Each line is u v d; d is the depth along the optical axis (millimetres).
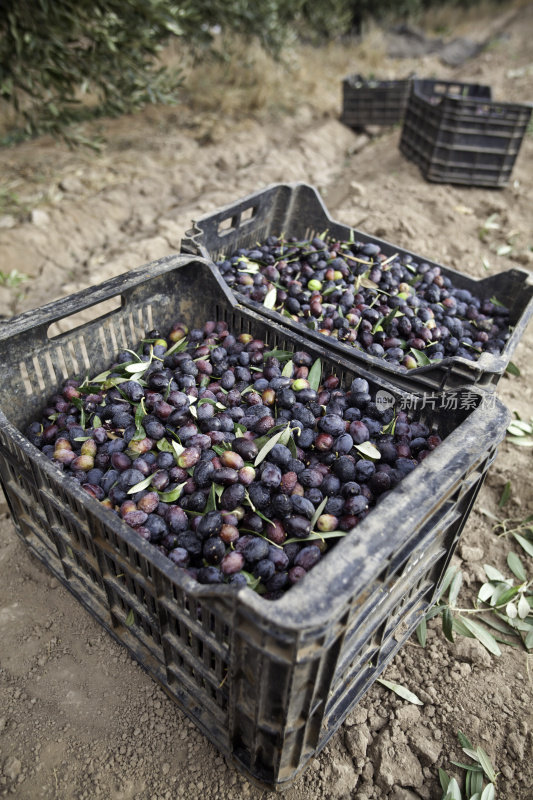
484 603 2939
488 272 5488
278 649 1562
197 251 3422
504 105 6367
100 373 3127
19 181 6254
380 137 9211
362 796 2248
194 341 3283
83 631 2652
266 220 4215
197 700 2098
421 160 7180
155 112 8734
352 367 2816
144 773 2256
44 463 2055
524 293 3709
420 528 1979
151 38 6078
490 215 6516
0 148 7133
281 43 9406
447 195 6707
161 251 5262
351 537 1684
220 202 6141
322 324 3332
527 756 2400
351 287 3643
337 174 8016
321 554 2236
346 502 2277
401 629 2580
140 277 2934
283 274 3732
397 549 1791
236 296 3273
